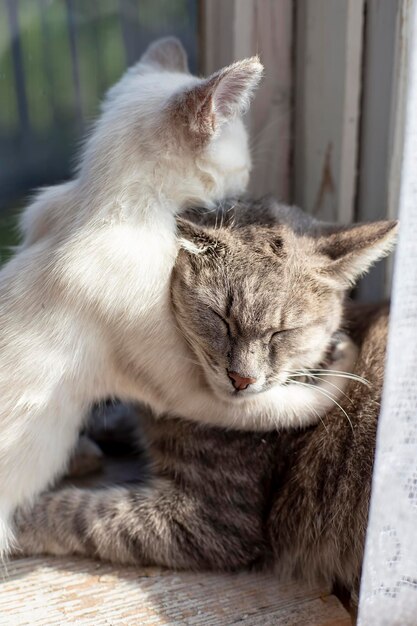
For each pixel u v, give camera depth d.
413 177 0.60
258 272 0.73
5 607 0.72
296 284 0.74
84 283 0.72
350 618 0.72
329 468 0.76
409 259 0.61
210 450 0.77
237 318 0.73
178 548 0.75
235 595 0.74
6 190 0.91
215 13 0.88
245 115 0.85
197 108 0.72
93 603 0.72
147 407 0.79
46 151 0.91
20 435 0.74
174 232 0.74
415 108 0.59
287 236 0.76
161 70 0.82
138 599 0.73
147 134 0.74
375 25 0.82
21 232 0.81
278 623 0.72
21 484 0.75
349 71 0.83
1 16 0.87
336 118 0.85
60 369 0.73
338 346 0.79
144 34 0.91
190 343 0.75
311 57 0.86
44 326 0.73
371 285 0.88
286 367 0.75
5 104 0.89
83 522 0.76
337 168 0.86
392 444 0.64
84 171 0.75
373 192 0.85
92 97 0.91
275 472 0.78
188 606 0.73
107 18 0.90
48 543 0.76
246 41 0.86
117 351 0.75
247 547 0.76
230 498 0.77
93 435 0.86
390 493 0.65
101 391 0.76
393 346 0.62
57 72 0.90
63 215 0.75
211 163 0.75
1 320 0.74
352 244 0.75
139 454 0.84
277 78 0.88
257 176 0.90
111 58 0.91
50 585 0.74
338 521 0.75
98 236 0.73
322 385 0.77
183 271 0.74
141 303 0.73
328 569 0.75
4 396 0.73
